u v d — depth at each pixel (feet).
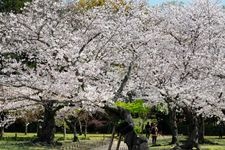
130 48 69.36
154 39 73.97
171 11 83.87
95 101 48.24
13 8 120.16
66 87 51.42
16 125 169.58
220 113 77.66
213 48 78.74
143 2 72.59
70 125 127.44
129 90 75.82
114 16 68.69
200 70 75.61
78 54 55.52
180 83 75.66
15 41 66.95
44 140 90.89
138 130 104.32
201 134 109.91
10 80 55.01
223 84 71.41
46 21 58.75
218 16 80.89
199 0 81.10
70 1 74.49
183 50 76.43
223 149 86.74
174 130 82.99
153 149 84.07
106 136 134.10
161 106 104.01
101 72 63.77
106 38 67.97
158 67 75.77
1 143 95.09
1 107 55.16
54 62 56.49
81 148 81.51
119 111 40.34
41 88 52.08
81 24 73.82
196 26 78.02
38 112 105.91
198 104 73.05
